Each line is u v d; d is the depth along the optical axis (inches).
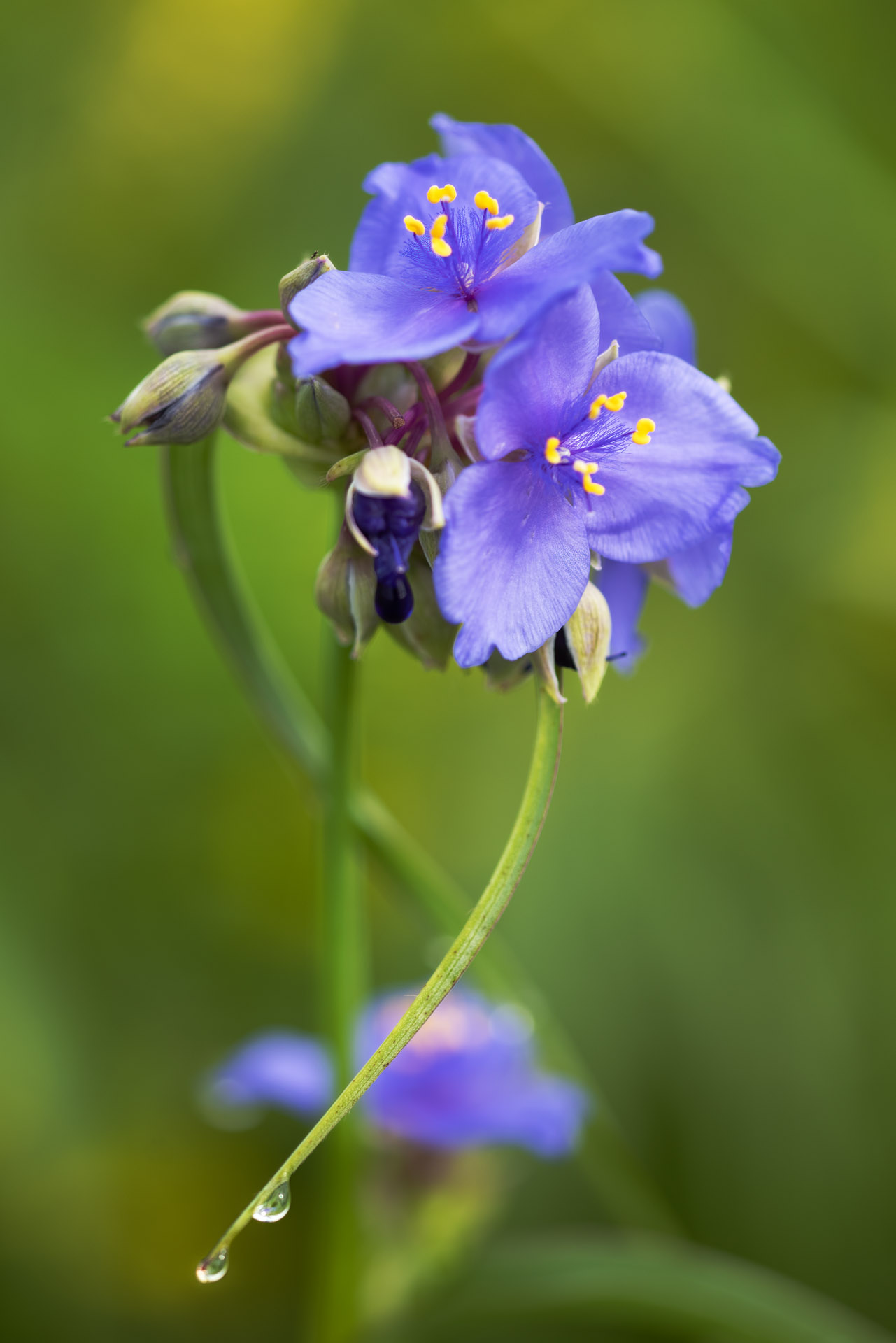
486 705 25.6
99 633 23.9
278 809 24.5
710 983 23.0
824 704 25.4
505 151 15.9
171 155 27.0
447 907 17.2
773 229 26.1
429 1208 18.5
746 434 15.3
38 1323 21.1
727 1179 22.2
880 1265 21.6
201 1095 23.0
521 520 15.3
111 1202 22.4
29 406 24.2
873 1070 22.7
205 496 16.3
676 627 25.6
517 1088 18.7
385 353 15.0
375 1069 15.0
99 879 23.6
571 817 24.1
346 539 15.4
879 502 25.5
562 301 15.1
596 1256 18.0
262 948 24.2
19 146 26.5
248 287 26.8
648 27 25.9
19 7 26.6
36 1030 21.8
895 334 25.9
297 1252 22.8
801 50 26.0
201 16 26.9
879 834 24.4
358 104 28.1
